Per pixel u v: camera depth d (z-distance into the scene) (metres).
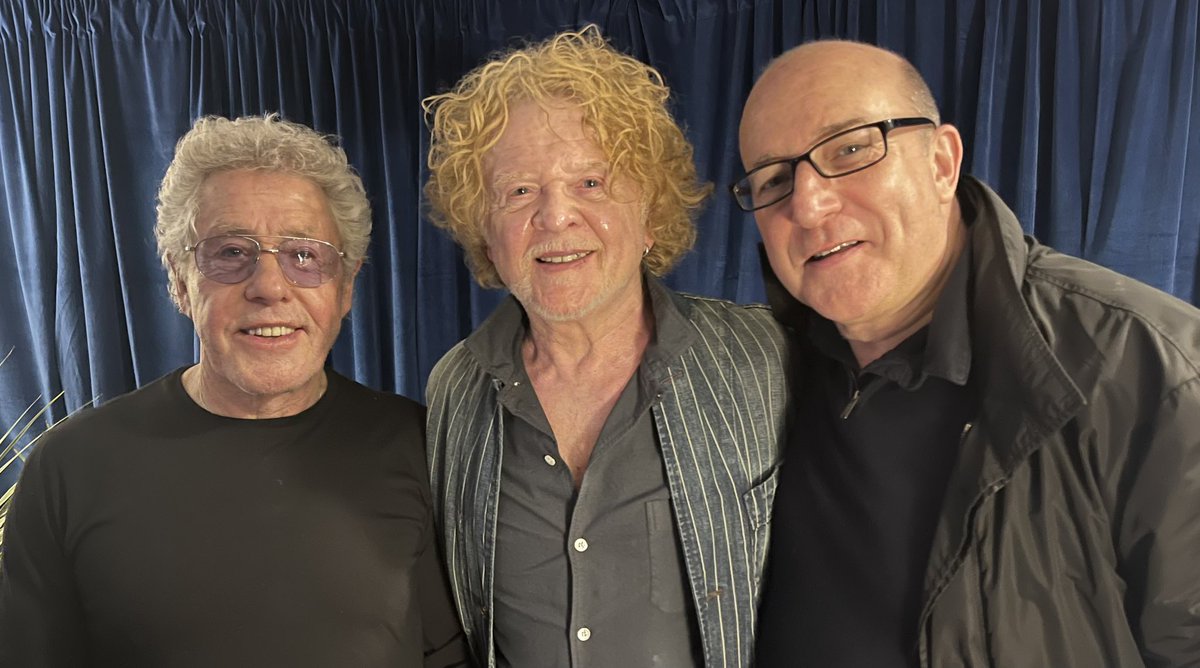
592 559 1.04
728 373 1.12
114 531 1.00
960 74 1.72
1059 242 1.65
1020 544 0.80
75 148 2.12
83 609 1.01
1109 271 0.86
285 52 2.15
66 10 2.09
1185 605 0.73
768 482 1.09
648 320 1.21
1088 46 1.61
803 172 0.92
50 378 2.22
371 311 2.25
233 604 0.98
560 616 1.05
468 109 1.13
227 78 2.16
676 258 1.32
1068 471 0.79
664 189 1.20
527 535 1.08
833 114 0.91
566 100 1.07
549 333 1.16
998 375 0.82
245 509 1.03
